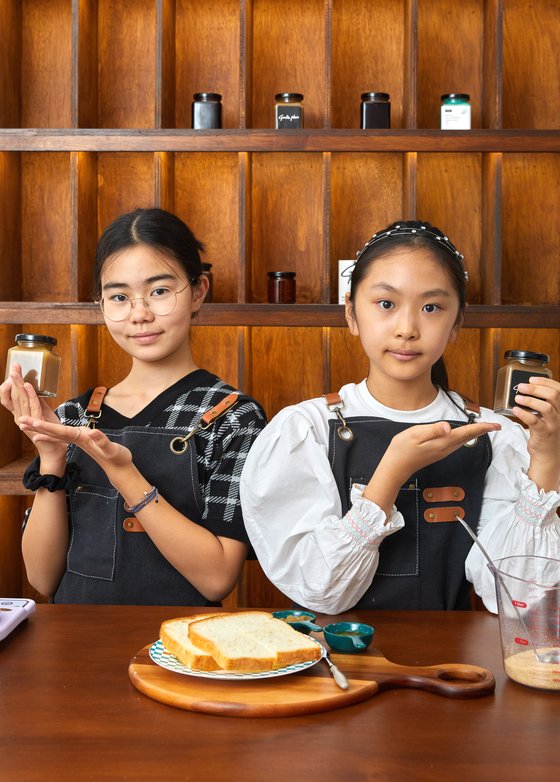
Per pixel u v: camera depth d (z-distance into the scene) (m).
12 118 2.59
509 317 2.35
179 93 2.65
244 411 1.52
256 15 2.64
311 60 2.64
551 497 1.16
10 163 2.54
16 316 2.38
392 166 2.63
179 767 0.72
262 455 1.27
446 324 1.23
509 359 1.20
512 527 1.18
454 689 0.86
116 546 1.46
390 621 1.12
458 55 2.62
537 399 1.11
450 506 1.29
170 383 1.57
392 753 0.75
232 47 2.64
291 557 1.22
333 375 2.68
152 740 0.77
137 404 1.56
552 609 0.88
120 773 0.71
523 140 2.34
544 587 0.88
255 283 2.65
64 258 2.67
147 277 1.49
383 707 0.84
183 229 1.56
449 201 2.63
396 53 2.63
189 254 1.54
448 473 1.30
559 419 1.12
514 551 1.18
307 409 1.33
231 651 0.89
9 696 0.86
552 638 0.89
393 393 1.33
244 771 0.71
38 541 1.49
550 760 0.74
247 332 2.52
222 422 1.51
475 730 0.79
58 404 2.68
